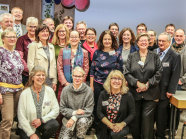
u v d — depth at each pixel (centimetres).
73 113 274
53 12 555
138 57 292
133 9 561
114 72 275
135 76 291
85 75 317
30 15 545
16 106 276
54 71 310
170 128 298
